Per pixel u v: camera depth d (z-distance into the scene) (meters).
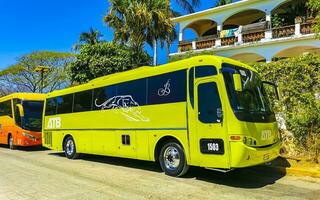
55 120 15.73
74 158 14.51
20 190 8.49
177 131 9.55
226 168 8.28
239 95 8.57
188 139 9.23
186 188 8.38
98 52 29.09
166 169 9.96
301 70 10.88
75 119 14.26
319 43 20.70
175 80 9.78
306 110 10.52
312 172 9.39
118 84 11.96
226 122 8.31
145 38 26.53
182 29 28.41
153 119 10.35
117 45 29.06
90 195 7.86
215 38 26.05
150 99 10.53
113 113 12.05
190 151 9.17
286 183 8.82
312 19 21.05
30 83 47.06
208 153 8.68
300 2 23.77
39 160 14.38
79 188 8.59
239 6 24.73
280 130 11.23
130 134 11.21
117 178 9.83
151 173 10.48
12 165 12.92
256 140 8.48
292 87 11.05
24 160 14.48
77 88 14.32
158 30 26.28
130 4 26.22
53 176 10.34
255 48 23.80
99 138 12.73
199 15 27.17
